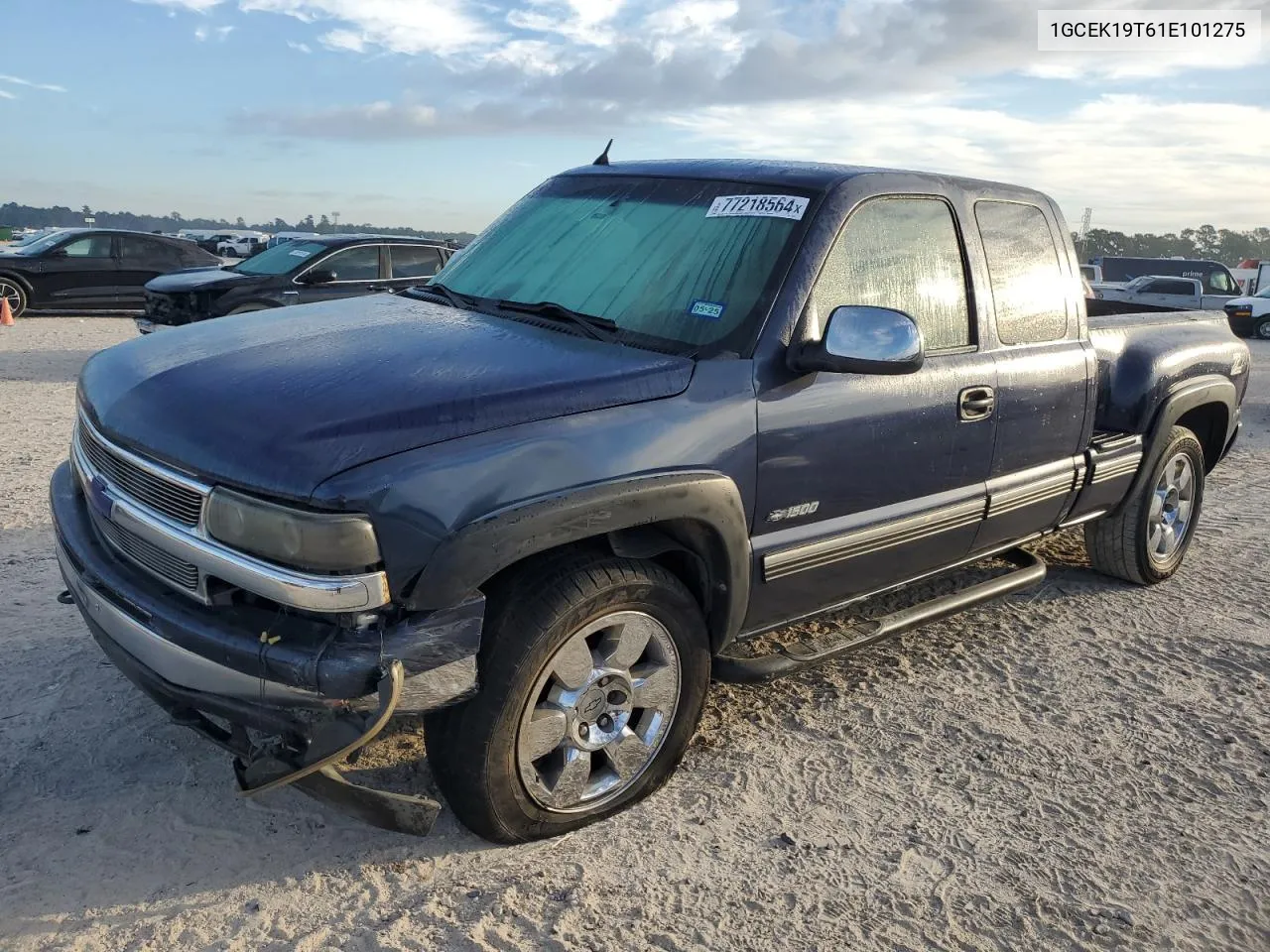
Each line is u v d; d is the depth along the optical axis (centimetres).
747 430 302
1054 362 411
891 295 351
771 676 341
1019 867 298
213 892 264
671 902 271
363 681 236
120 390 293
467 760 265
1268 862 307
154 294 1086
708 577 311
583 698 286
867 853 299
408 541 238
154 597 262
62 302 1605
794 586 335
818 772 340
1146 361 488
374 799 262
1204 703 407
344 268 1138
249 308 1077
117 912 254
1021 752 362
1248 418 1127
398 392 260
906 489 358
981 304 383
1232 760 364
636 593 284
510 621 263
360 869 276
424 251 1201
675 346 311
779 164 368
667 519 283
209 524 246
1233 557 595
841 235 335
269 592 237
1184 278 2672
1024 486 411
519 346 303
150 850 278
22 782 303
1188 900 288
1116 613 499
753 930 264
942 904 279
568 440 264
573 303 341
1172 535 534
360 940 250
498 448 254
